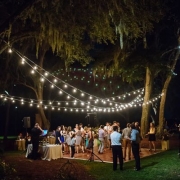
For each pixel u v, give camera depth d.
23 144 22.12
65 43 15.65
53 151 15.98
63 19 13.72
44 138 19.42
